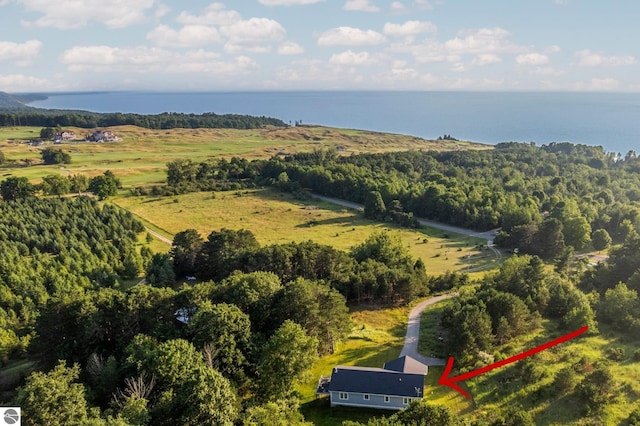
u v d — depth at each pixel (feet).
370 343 236.22
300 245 307.58
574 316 229.04
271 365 172.35
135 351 173.99
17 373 209.87
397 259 328.08
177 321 219.41
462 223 507.71
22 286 284.61
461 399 181.98
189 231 354.33
